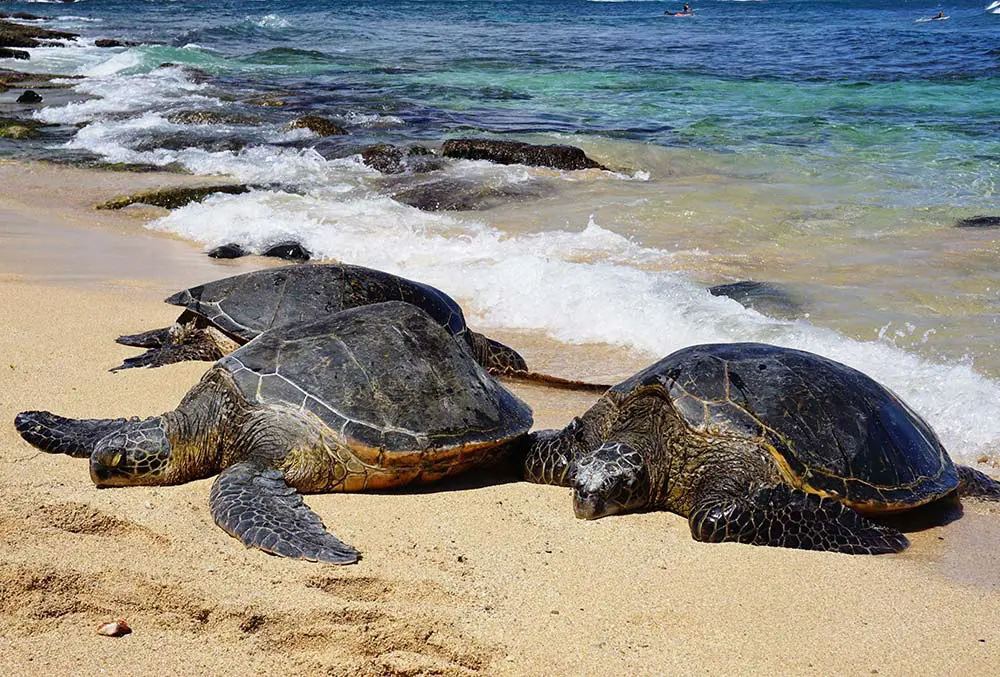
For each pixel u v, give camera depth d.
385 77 15.43
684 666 2.53
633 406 3.36
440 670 2.52
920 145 8.95
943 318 4.69
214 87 13.97
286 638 2.58
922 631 2.68
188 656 2.52
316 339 3.31
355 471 3.16
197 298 4.19
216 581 2.72
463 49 20.70
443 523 3.06
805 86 13.48
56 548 2.80
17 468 3.14
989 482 3.39
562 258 5.62
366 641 2.58
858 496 3.11
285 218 6.61
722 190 7.43
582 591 2.78
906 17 34.03
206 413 3.22
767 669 2.54
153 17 31.38
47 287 4.88
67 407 3.59
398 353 3.30
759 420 3.16
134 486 3.12
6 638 2.54
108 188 7.50
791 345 4.36
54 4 38.81
